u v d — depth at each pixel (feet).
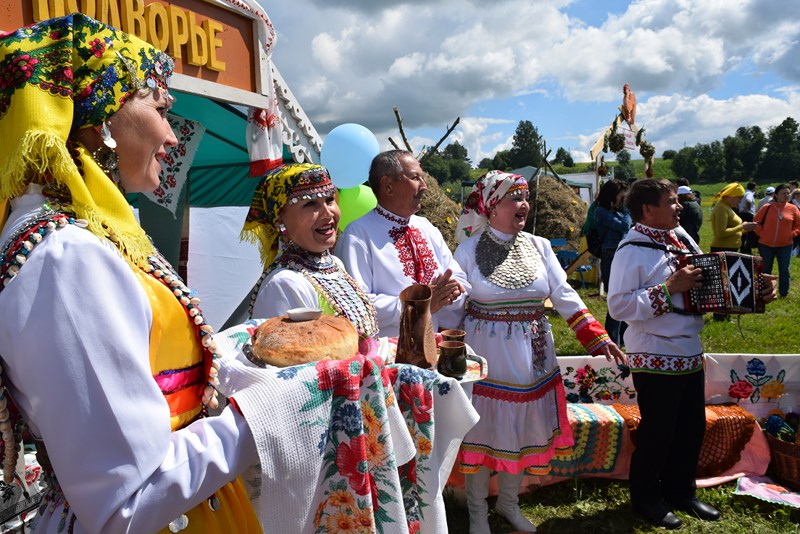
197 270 19.44
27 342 2.84
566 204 41.01
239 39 11.56
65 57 3.31
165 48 9.62
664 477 10.39
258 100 12.01
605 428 11.10
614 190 20.21
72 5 8.02
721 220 27.14
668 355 9.41
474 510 9.59
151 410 3.05
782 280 29.35
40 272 2.91
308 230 6.77
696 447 9.96
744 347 20.16
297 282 6.48
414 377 5.49
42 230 3.06
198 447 3.34
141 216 13.80
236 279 19.89
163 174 13.44
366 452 4.52
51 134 3.14
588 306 28.40
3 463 3.33
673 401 9.48
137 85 3.61
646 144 32.71
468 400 5.80
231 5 10.98
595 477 11.34
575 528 9.87
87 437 2.84
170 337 3.57
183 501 3.18
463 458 9.25
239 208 20.13
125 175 3.76
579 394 12.49
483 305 9.53
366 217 9.41
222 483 3.47
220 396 4.73
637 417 11.29
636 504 10.12
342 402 4.33
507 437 9.12
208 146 16.58
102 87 3.46
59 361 2.81
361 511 4.40
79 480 2.86
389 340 7.54
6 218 3.47
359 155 13.44
